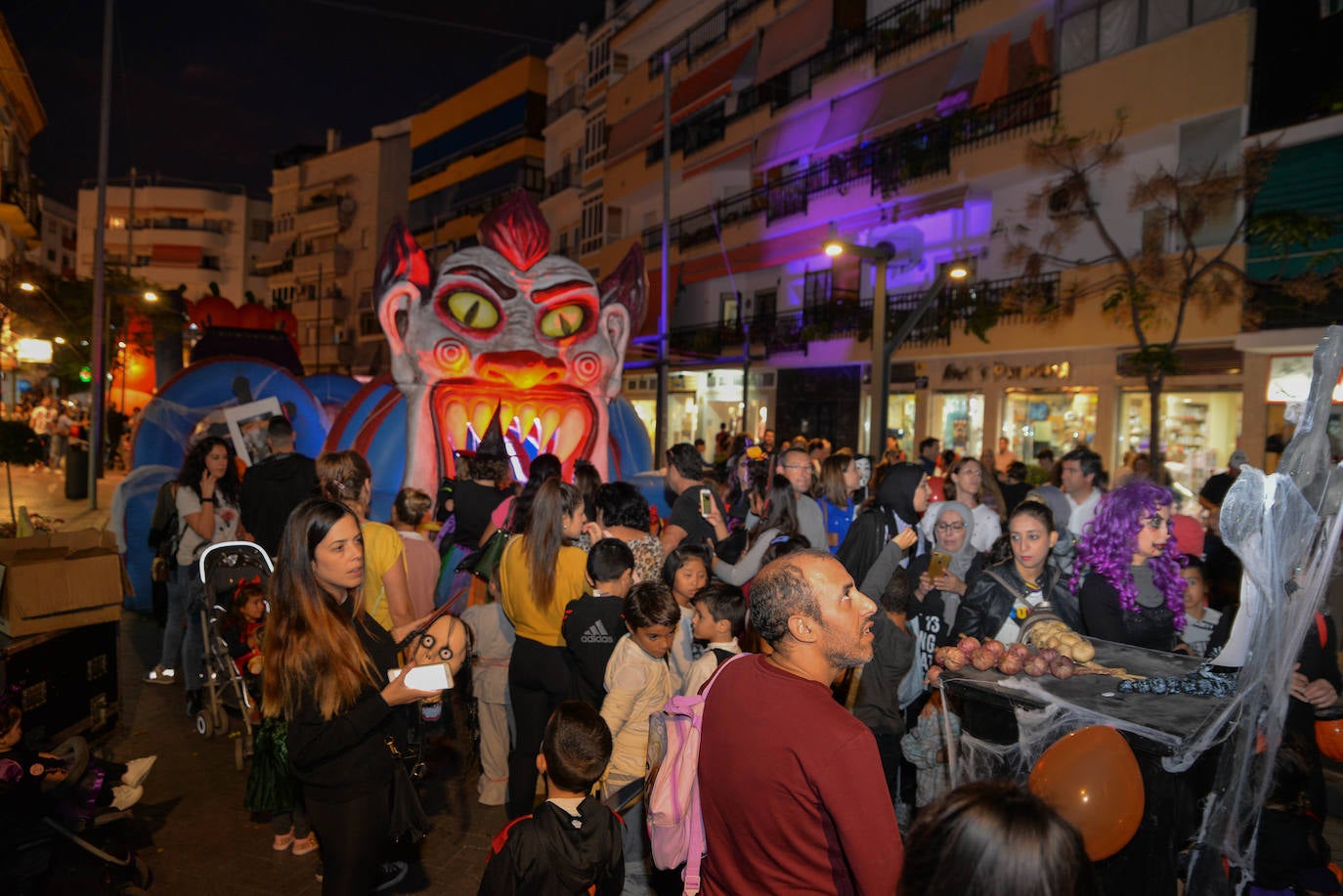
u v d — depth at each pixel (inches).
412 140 2313.0
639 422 402.9
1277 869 113.1
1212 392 609.0
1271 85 545.0
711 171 1208.2
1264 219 533.6
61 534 193.2
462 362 330.6
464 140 2055.9
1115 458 678.5
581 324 347.9
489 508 239.9
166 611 287.9
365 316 2434.8
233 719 227.3
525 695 167.5
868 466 291.1
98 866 139.3
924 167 806.5
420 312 327.3
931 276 871.1
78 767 135.1
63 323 887.1
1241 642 102.8
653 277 1315.2
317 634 106.9
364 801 112.3
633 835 150.6
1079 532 235.6
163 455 362.0
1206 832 95.8
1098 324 657.0
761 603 84.4
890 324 863.1
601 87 1535.4
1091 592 137.9
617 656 151.5
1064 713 99.3
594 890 111.4
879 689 155.9
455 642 122.7
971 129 758.5
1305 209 528.7
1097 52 652.7
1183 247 599.8
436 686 109.3
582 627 159.8
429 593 199.9
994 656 114.6
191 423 366.6
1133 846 94.0
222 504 255.0
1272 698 94.5
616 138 1441.9
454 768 213.6
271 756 163.2
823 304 995.9
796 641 83.0
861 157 904.9
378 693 110.2
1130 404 672.4
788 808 76.1
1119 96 627.8
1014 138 713.6
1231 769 94.6
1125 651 122.3
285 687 107.8
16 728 131.6
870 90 922.7
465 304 329.7
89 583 183.9
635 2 1461.6
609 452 383.6
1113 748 91.3
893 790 161.2
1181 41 587.2
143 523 346.9
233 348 458.6
